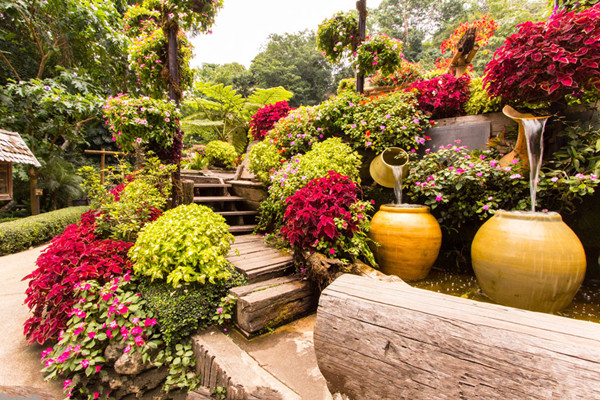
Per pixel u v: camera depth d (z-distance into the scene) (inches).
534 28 76.7
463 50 155.6
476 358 25.5
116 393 59.6
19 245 167.3
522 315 28.0
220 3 139.7
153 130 114.9
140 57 137.9
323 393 48.1
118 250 80.0
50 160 271.6
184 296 66.8
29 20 234.5
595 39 66.3
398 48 144.7
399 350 29.5
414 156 111.1
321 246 75.4
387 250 84.6
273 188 114.2
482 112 109.0
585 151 76.0
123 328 62.8
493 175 83.4
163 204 108.5
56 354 62.1
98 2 254.1
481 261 67.1
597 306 67.2
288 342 64.8
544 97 80.4
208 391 55.6
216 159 294.7
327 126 134.6
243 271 79.5
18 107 234.5
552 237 58.7
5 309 91.3
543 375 22.5
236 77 655.1
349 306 34.1
